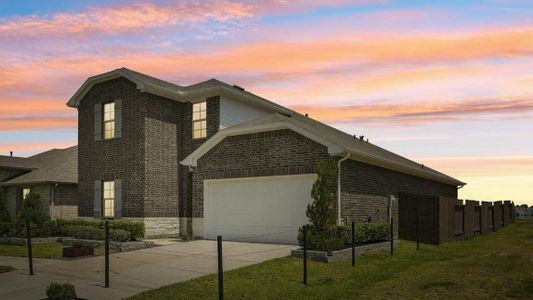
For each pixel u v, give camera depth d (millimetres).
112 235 18281
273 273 12211
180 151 23109
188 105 23266
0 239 20953
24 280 11828
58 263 14383
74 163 29500
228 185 20297
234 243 18719
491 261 14977
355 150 17406
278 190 18703
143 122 21312
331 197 14836
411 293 10344
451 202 22562
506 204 35969
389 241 18562
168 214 21969
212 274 12172
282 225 18484
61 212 26734
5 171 29391
